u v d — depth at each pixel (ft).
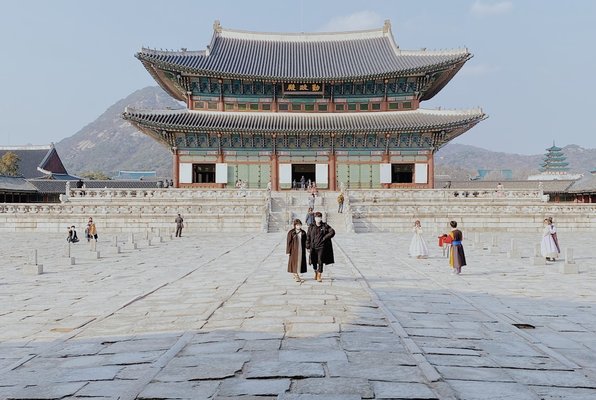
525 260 100.68
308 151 242.78
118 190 211.82
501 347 37.83
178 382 29.55
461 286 68.59
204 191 211.61
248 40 283.38
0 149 406.62
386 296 58.39
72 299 61.62
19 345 41.34
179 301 56.29
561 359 34.91
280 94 249.14
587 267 89.92
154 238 147.84
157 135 244.83
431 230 179.22
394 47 261.65
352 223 172.35
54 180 308.81
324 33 285.84
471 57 230.07
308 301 52.47
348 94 249.96
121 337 41.45
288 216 178.70
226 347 36.52
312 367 31.89
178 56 245.04
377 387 28.43
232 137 239.50
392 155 241.35
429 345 37.86
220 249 121.19
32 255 85.92
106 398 27.68
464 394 27.84
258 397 27.04
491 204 190.90
